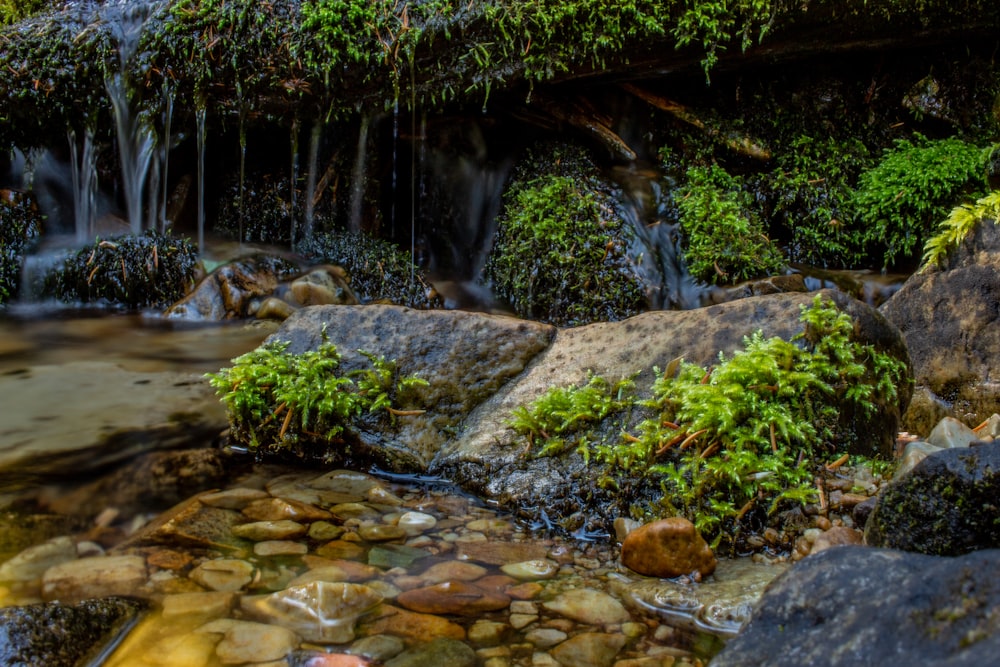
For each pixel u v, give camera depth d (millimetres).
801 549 2014
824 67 5973
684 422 2309
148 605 1785
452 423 2756
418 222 6742
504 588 1891
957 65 5695
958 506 1645
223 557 2033
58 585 1879
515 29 5215
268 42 5391
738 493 2162
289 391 2771
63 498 2471
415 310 3021
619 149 6109
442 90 5496
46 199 6402
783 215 5883
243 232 6555
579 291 5457
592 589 1883
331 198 6480
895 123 5953
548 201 5730
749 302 2613
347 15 5297
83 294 5758
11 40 5734
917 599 1157
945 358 3303
